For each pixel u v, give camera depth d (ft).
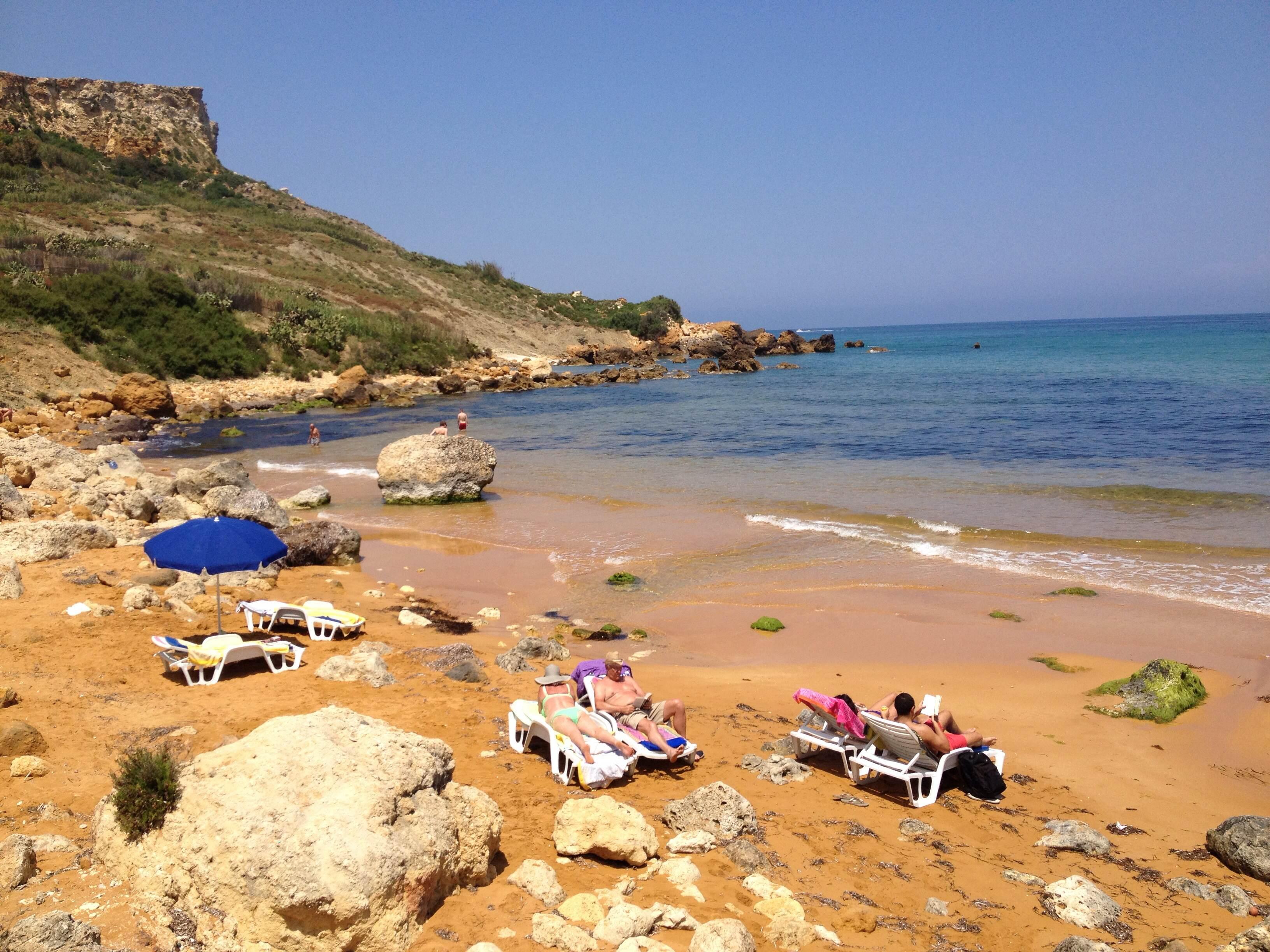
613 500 63.93
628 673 24.14
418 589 42.04
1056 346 322.96
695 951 12.95
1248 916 16.39
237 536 26.78
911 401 137.49
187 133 369.91
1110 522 51.78
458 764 21.49
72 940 11.46
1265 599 37.45
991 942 15.06
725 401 154.20
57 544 38.68
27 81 327.26
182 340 164.66
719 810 18.85
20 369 127.24
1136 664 31.22
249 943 11.96
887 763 21.83
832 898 16.30
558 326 315.58
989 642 34.01
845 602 39.22
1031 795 22.26
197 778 13.66
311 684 26.40
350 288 255.29
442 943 12.91
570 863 16.57
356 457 91.50
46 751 18.76
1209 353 234.38
